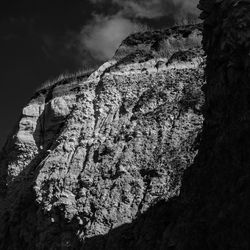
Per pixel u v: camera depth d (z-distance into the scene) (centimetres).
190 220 2598
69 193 3975
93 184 3962
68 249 3731
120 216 3709
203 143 2725
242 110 2458
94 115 4453
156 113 4219
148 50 4812
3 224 4312
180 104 4209
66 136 4384
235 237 2277
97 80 4734
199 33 4847
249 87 2441
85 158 4172
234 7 2538
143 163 3941
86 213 3819
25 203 4266
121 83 4556
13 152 5044
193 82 4331
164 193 3656
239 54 2512
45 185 4119
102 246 3600
